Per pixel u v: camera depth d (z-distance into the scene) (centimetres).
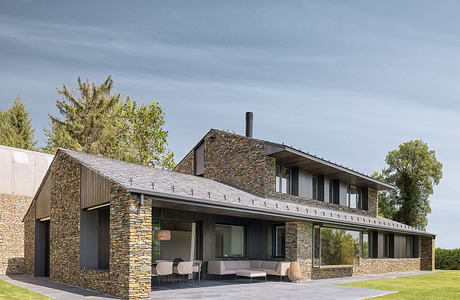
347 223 2075
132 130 3756
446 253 3503
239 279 1822
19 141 4222
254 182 2038
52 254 1673
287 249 1862
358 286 1633
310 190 2292
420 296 1345
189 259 1770
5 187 2202
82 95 4388
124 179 1299
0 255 2120
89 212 1491
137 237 1169
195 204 1365
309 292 1389
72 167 1580
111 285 1209
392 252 2859
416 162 4572
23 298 1135
